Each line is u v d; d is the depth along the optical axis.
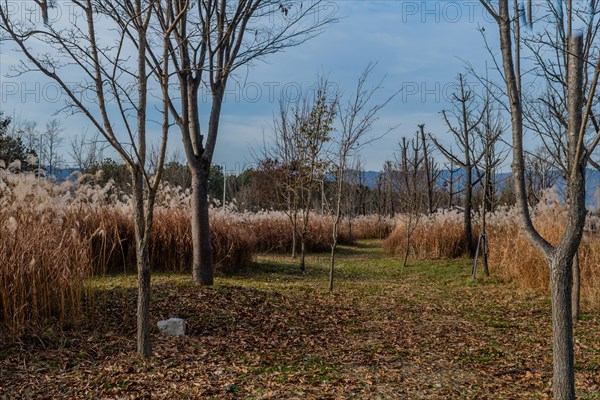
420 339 5.56
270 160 16.83
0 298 5.12
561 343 2.70
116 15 5.00
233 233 10.99
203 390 3.82
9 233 5.52
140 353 4.47
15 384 3.93
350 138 9.07
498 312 7.23
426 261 13.92
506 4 2.90
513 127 2.90
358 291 8.94
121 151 4.10
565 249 2.67
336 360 4.70
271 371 4.33
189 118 8.05
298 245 16.48
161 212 10.38
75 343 4.89
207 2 7.57
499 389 3.96
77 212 9.06
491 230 13.09
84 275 5.84
